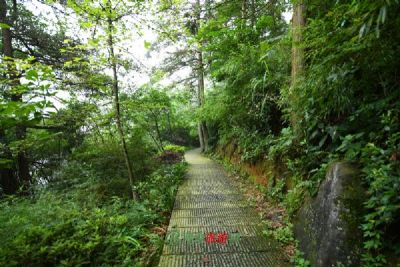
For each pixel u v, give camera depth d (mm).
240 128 6320
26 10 6316
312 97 2561
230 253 2510
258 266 2266
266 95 4336
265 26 5840
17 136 4496
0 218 3174
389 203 1549
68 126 4551
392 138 1749
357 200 1838
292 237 2648
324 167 2395
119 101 4293
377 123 2141
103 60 3682
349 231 1768
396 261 1535
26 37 6191
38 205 3725
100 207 4391
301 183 2637
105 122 4398
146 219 3436
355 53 1964
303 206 2650
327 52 2254
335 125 2518
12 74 3088
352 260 1687
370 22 1423
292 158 3244
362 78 2174
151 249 2744
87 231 2576
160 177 5133
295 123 3256
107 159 5664
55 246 2143
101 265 2244
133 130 6227
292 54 3258
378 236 1585
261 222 3248
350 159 2133
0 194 5879
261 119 4984
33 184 5984
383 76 2102
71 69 4125
